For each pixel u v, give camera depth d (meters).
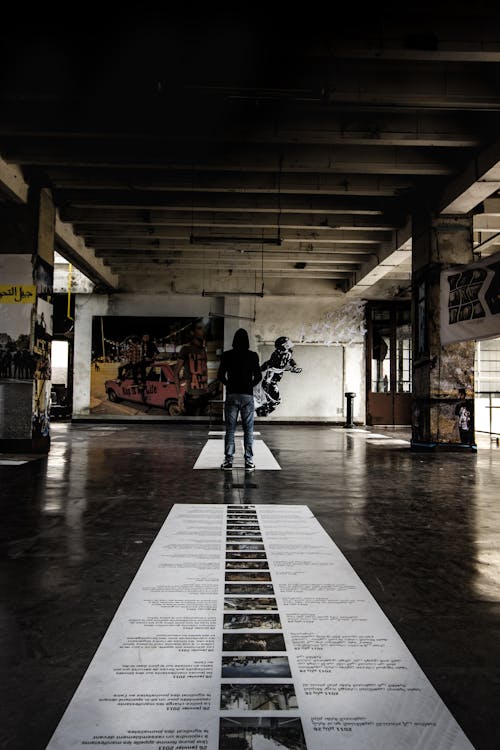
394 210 9.07
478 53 4.68
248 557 2.58
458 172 7.14
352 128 6.20
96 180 7.84
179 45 5.06
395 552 2.74
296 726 1.27
